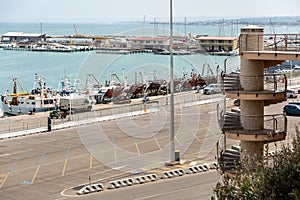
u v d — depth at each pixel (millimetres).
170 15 39188
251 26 25984
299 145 14562
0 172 36594
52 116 61250
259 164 14227
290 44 26641
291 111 58500
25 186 32906
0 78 123188
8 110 73812
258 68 26125
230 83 26688
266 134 25312
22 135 51375
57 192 31469
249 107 26438
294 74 82500
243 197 13297
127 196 30297
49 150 43844
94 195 30719
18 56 192250
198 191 30828
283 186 12805
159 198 29703
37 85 104125
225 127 26438
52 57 182625
